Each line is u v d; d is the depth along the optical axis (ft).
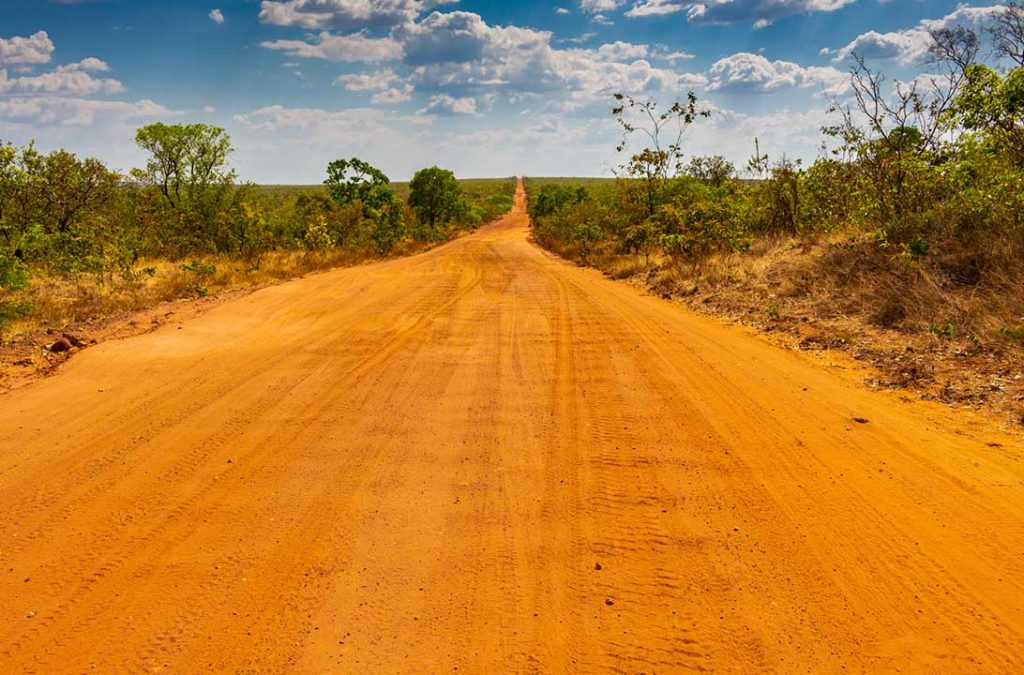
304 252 79.77
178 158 86.74
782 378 21.90
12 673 8.96
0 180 57.00
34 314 33.63
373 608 10.35
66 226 62.39
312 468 15.51
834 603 10.27
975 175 33.09
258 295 44.52
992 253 27.73
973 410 18.33
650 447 16.42
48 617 10.17
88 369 24.30
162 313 37.01
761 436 16.89
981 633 9.52
